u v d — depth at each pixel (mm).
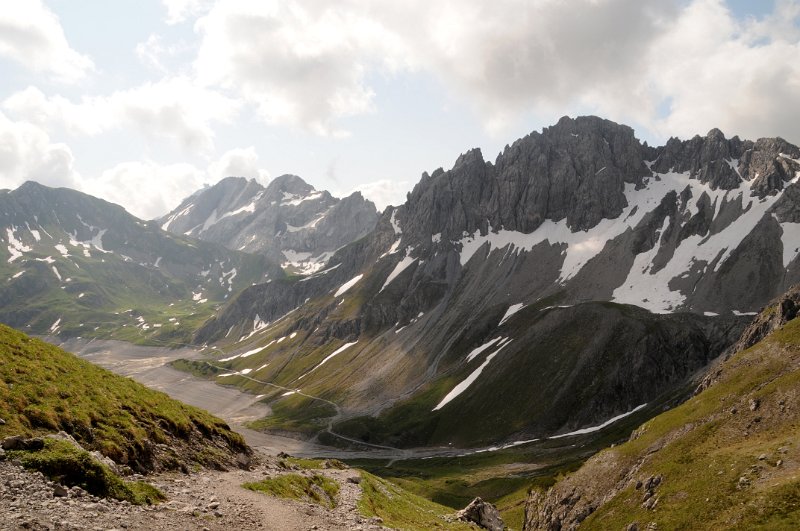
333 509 45625
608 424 196625
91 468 28234
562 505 94875
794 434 65625
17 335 45188
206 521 28984
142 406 44938
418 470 192000
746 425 75250
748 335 178125
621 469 89250
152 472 37938
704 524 59125
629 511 75938
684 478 71375
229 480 42312
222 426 54062
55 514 22859
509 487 152750
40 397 36562
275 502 39000
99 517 24266
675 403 181250
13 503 22719
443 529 58281
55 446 29031
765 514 53125
